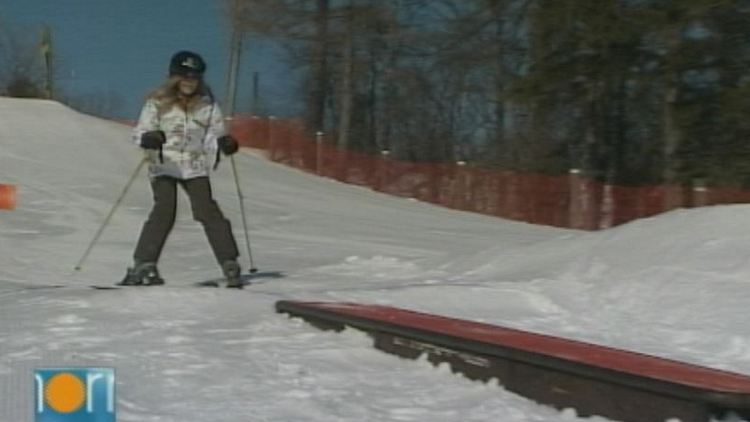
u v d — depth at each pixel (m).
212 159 16.69
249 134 58.88
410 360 11.43
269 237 31.20
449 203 50.31
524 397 10.07
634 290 15.75
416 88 72.19
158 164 16.31
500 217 47.62
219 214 16.44
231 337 12.30
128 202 36.19
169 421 8.74
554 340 10.98
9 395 9.33
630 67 57.28
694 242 16.98
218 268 21.52
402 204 46.66
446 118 71.25
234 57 73.94
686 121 55.81
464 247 30.89
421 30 71.25
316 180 51.28
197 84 16.38
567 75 57.62
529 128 64.88
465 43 66.62
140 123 16.23
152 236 16.31
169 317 13.34
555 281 16.62
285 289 16.56
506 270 18.27
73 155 45.56
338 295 15.34
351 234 33.50
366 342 12.11
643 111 61.59
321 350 11.70
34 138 47.97
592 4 55.25
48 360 10.82
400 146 73.00
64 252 24.81
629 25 54.88
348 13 71.62
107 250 25.34
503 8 63.94
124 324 12.87
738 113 54.16
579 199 46.94
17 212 32.72
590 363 9.55
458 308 15.13
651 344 13.35
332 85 74.44
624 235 18.03
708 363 12.35
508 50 65.00
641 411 9.09
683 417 8.78
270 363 11.06
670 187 48.75
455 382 10.57
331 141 63.00
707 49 55.44
